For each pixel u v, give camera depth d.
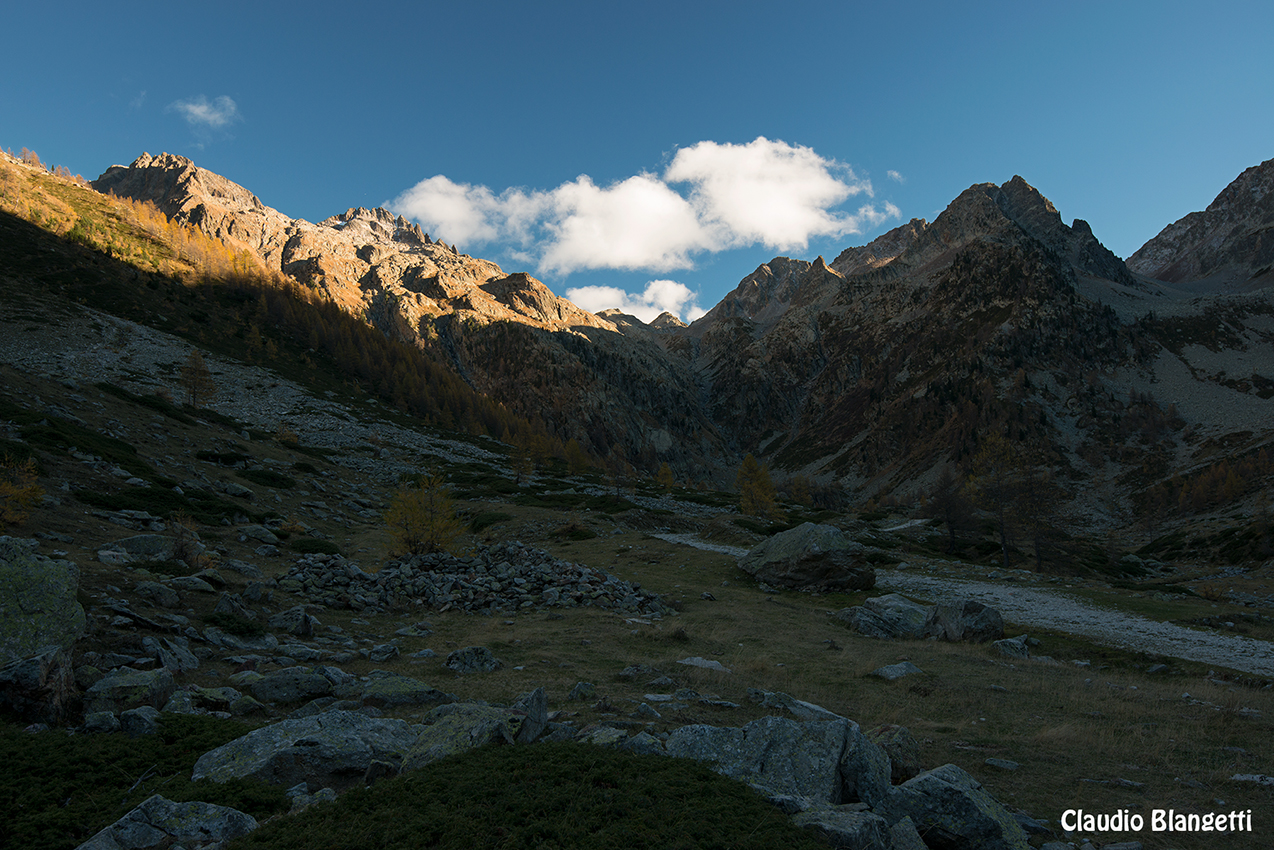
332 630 18.53
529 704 10.27
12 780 7.02
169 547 21.53
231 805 6.94
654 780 7.51
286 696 11.85
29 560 11.24
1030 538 72.06
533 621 23.91
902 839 7.14
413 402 142.50
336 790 7.80
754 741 8.91
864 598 35.25
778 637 24.38
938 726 13.88
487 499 70.62
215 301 153.25
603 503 69.38
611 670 16.77
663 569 40.84
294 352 143.12
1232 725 14.93
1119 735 13.87
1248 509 115.75
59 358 79.12
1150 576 74.88
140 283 137.12
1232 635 29.50
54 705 8.95
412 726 10.10
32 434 34.28
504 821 6.34
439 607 25.20
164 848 6.03
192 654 13.38
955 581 43.62
